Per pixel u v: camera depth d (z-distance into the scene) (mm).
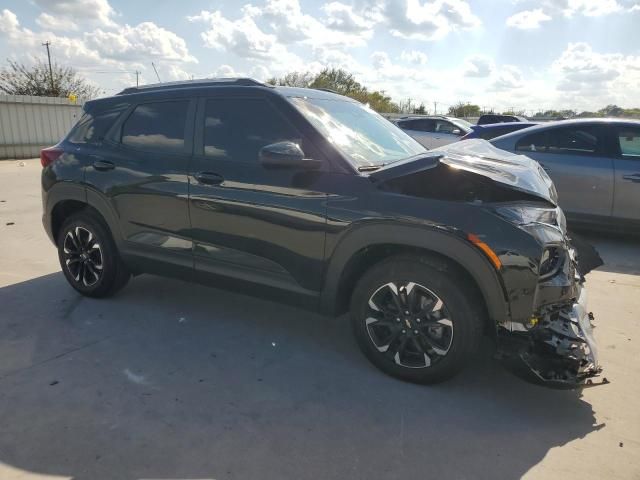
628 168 6129
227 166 3463
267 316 4051
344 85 45844
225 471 2307
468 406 2854
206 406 2795
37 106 17172
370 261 3209
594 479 2303
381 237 2916
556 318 2854
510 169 3070
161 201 3740
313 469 2332
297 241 3203
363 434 2586
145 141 3912
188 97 3770
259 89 3510
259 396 2906
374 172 3023
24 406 2760
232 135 3521
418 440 2551
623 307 4395
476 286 2838
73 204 4367
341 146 3248
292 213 3188
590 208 6367
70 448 2436
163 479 2250
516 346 2732
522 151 6707
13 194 9508
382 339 3133
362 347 3199
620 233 6352
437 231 2762
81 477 2252
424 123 14633
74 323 3834
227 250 3520
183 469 2312
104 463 2338
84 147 4219
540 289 2680
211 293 4512
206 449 2449
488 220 2697
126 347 3471
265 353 3434
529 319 2688
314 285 3221
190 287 4645
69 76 31969
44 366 3191
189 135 3695
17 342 3510
